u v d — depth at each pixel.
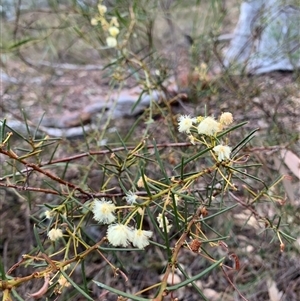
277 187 0.25
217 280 0.26
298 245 0.25
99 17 0.29
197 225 0.15
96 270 0.26
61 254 0.25
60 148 0.32
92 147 0.29
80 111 0.40
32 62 0.51
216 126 0.14
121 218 0.17
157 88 0.28
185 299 0.25
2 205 0.30
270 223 0.17
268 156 0.28
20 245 0.29
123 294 0.11
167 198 0.14
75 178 0.29
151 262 0.27
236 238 0.27
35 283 0.25
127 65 0.33
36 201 0.28
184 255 0.27
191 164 0.23
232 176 0.16
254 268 0.27
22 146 0.31
